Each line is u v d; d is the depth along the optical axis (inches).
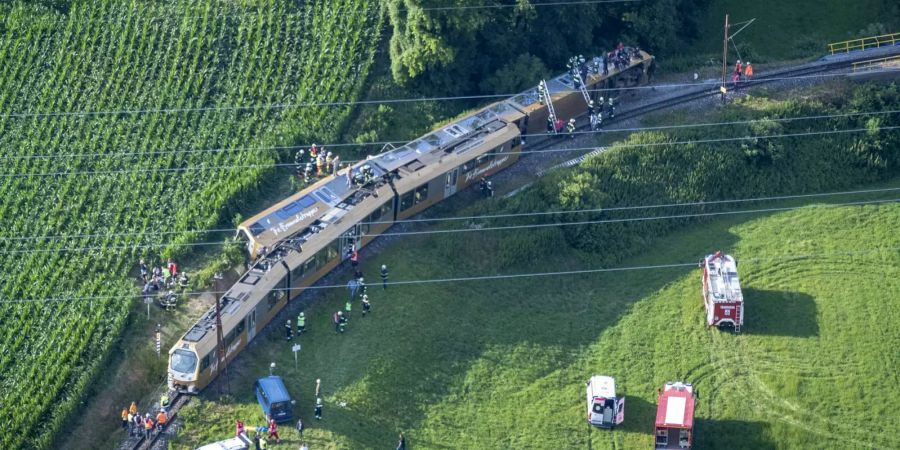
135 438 7608.3
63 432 7657.5
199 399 7775.6
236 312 7869.1
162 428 7628.0
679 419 7800.2
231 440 7445.9
